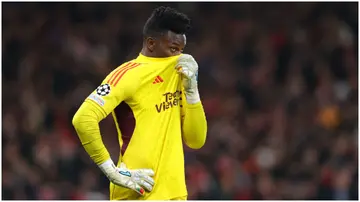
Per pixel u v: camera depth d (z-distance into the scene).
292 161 59.75
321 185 54.12
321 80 73.19
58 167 55.00
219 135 63.53
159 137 20.97
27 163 56.00
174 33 21.05
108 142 61.59
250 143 63.81
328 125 66.06
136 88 20.67
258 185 55.34
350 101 69.69
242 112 70.31
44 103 70.69
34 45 81.25
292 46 79.06
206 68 76.12
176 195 21.19
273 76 75.50
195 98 21.52
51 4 85.06
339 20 81.12
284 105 69.12
